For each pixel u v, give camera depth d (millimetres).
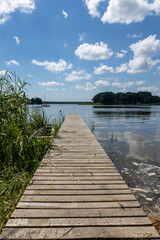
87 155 2656
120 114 19938
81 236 1038
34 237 1023
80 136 4211
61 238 1021
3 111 2596
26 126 3047
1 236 1026
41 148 2852
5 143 2402
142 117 15352
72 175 1917
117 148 4504
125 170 2990
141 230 1088
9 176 2010
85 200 1420
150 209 1871
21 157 2420
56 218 1193
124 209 1302
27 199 1424
